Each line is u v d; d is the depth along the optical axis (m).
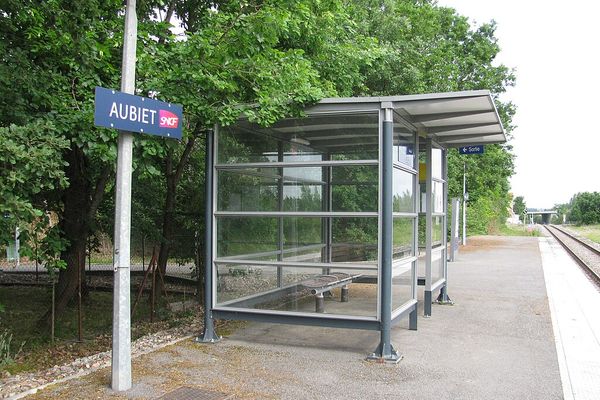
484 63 27.84
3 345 6.82
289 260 8.17
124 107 5.04
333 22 10.41
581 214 101.44
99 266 18.25
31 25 7.28
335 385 5.55
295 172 8.05
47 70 7.37
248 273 7.62
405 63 17.17
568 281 14.41
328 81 10.02
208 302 7.34
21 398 5.04
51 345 8.18
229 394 5.24
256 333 7.88
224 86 7.00
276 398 5.15
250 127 7.64
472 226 45.69
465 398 5.23
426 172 9.35
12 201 5.37
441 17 25.44
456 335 7.82
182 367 6.08
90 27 7.32
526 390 5.47
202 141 11.60
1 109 6.60
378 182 6.70
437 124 8.41
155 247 10.16
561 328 8.33
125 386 5.29
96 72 7.79
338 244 7.61
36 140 5.81
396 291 7.19
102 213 12.04
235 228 7.62
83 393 5.18
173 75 7.16
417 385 5.59
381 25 17.08
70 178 9.66
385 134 6.66
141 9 8.30
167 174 11.07
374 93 16.55
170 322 9.62
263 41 7.48
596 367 6.28
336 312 6.99
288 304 7.60
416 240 8.05
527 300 11.06
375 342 7.33
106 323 10.12
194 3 10.44
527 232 62.53
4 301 12.20
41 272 16.95
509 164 33.34
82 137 6.83
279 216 7.33
